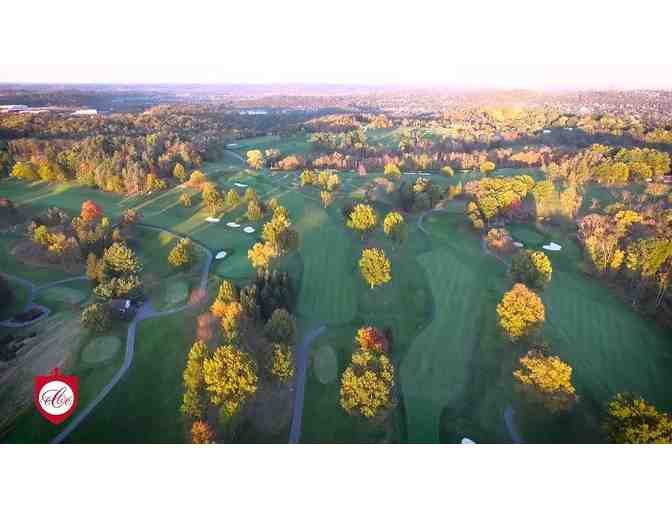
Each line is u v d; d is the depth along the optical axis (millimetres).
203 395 39406
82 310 56500
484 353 49312
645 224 74312
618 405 34156
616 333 52812
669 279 55469
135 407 41688
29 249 72438
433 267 68688
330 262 70375
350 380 38750
